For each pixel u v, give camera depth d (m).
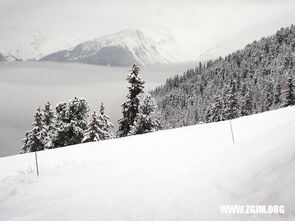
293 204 5.11
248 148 9.62
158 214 6.58
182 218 6.24
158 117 52.00
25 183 10.12
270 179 6.43
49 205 8.00
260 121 21.12
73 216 6.98
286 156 6.94
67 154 19.50
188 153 13.32
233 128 19.95
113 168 11.48
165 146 16.61
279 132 9.97
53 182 9.98
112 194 8.27
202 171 9.73
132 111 51.69
